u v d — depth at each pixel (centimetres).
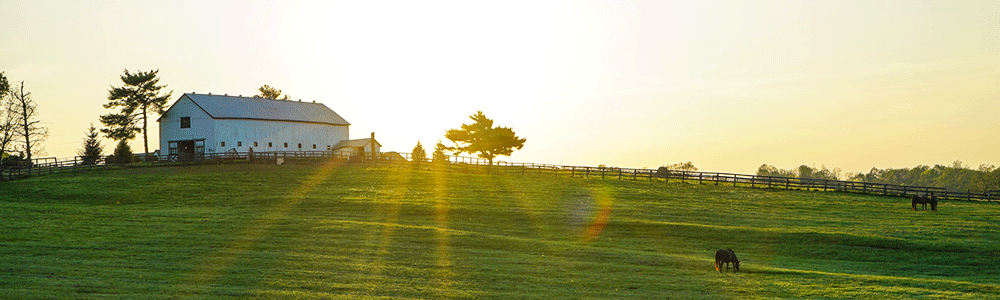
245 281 2542
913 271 3097
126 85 8850
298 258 3022
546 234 3994
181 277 2572
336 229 3844
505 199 5256
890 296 2472
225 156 7925
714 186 6500
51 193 5481
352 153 8369
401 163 7756
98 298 2186
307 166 7525
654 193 5838
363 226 3959
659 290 2558
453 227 4134
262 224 3994
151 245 3250
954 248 3500
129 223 3959
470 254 3247
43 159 7200
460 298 2395
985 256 3359
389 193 5494
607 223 4250
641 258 3219
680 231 4022
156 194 5462
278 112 9256
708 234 3950
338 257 3073
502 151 10550
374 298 2347
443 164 7781
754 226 4194
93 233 3572
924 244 3581
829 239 3756
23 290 2247
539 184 6359
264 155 8025
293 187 5866
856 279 2773
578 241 3800
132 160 8306
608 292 2511
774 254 3525
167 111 8706
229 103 8856
